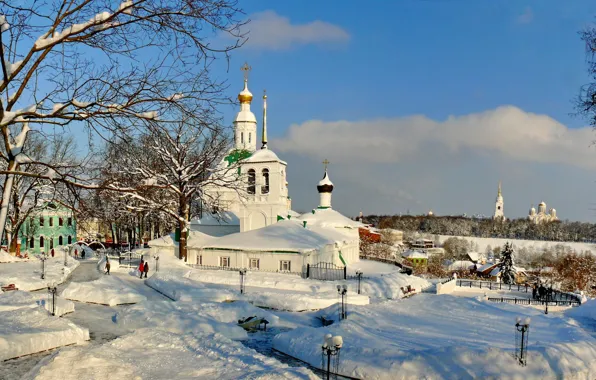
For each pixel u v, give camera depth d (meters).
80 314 23.61
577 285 66.44
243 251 41.12
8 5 9.98
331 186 59.97
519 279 76.12
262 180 51.88
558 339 20.75
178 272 38.12
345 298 28.38
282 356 17.84
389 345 18.39
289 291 31.55
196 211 53.66
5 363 15.19
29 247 67.25
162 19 10.03
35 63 10.20
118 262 46.47
